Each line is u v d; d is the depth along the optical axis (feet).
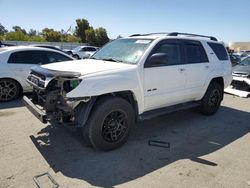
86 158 12.19
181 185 10.24
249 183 10.55
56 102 12.17
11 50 22.21
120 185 10.12
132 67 13.38
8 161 11.60
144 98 14.08
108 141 12.80
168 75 15.16
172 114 19.94
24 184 9.91
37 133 14.90
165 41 15.37
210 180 10.68
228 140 15.16
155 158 12.48
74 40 173.99
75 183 10.13
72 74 11.44
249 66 30.78
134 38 16.19
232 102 25.55
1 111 19.03
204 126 17.52
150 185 10.18
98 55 16.52
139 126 17.02
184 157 12.69
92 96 11.98
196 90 17.61
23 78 22.47
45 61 23.59
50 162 11.68
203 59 18.22
